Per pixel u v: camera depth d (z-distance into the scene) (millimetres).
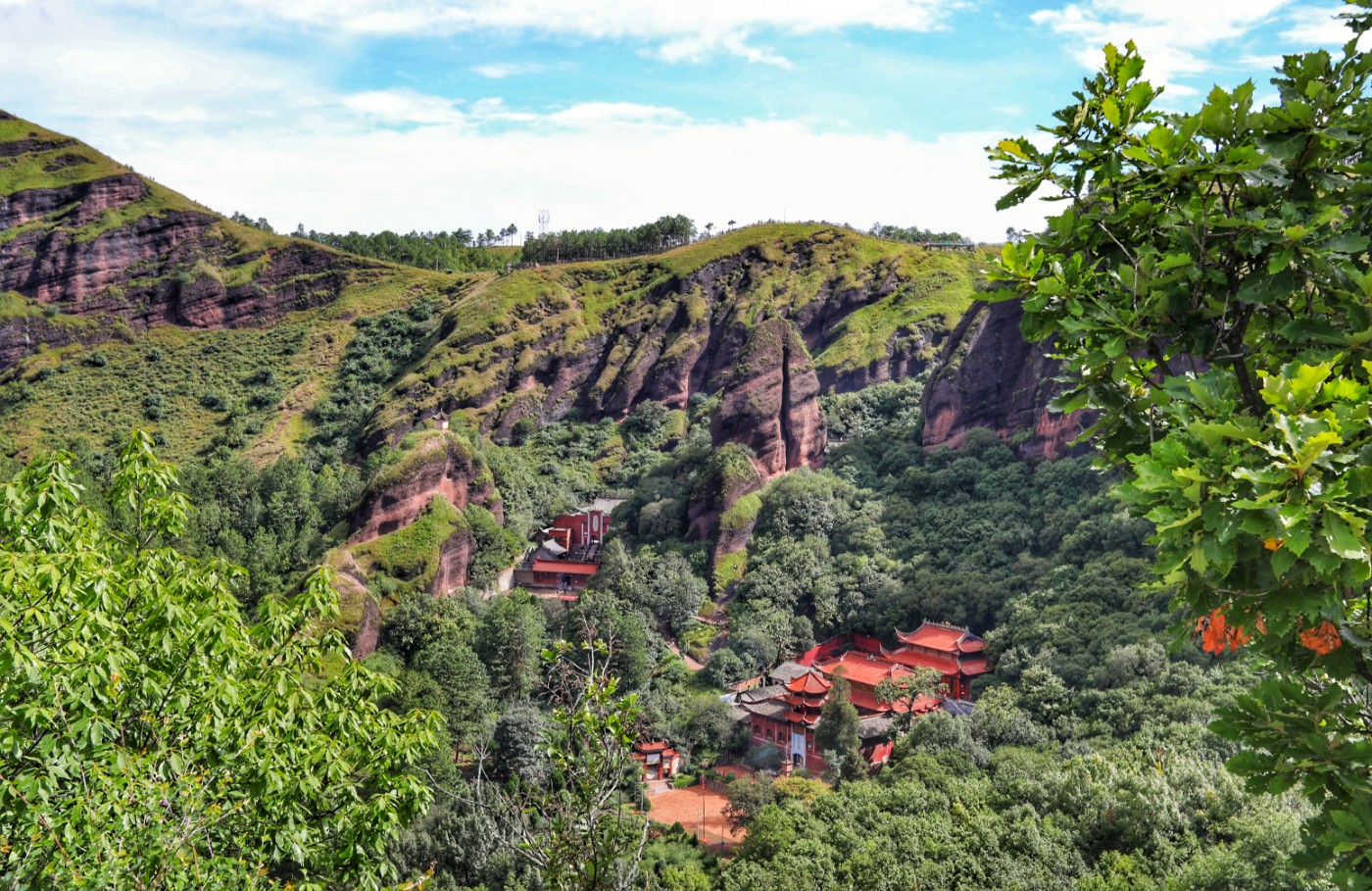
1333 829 9430
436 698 75750
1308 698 9750
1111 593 79688
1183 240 11125
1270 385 8430
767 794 62188
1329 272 10281
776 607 100438
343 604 88625
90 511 20500
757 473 114812
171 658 20281
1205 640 10531
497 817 16672
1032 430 116750
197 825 16688
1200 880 37375
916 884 43875
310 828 20812
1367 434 8469
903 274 173750
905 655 89188
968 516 106375
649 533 115500
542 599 102188
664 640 97375
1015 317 122312
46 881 15422
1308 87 10336
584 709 15719
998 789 54656
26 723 17234
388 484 102812
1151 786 45406
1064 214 11570
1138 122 11164
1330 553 7949
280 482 118562
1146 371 12320
